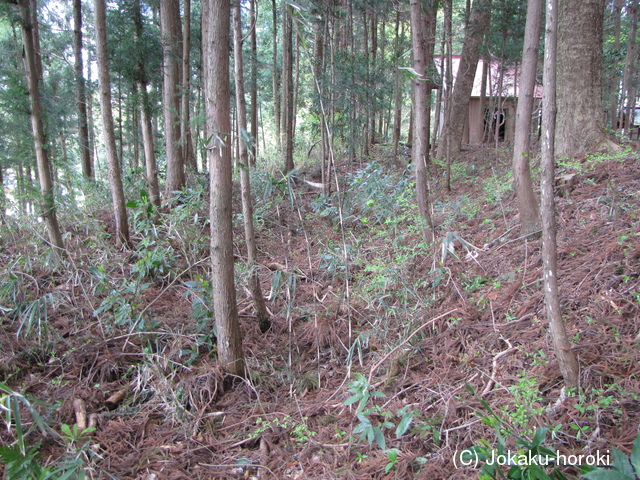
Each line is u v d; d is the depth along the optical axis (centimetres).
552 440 226
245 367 350
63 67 1162
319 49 877
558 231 431
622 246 357
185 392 324
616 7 1138
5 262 498
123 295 442
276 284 405
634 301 300
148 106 761
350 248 489
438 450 244
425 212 459
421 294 412
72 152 1171
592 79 581
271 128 1998
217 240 325
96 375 353
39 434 279
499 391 275
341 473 243
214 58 289
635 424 221
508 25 903
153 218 623
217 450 280
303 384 344
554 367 273
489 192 619
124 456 273
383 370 335
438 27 1255
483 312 363
